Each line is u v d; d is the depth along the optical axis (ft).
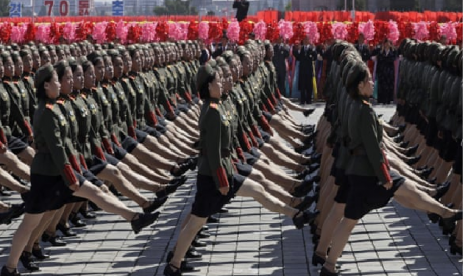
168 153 55.42
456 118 50.11
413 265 41.42
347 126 37.99
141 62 59.06
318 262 40.68
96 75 49.16
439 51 55.88
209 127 37.37
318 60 123.24
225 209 55.06
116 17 171.53
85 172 40.60
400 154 62.03
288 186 47.34
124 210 39.04
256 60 56.39
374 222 51.11
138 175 47.65
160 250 44.93
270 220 51.93
